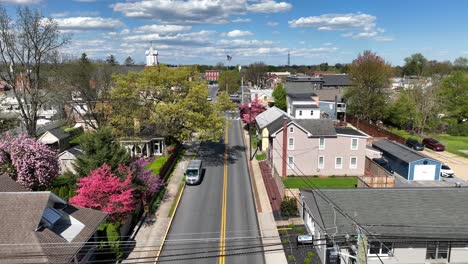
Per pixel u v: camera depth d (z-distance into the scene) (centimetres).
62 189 2927
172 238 2516
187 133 4309
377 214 2097
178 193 3394
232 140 5672
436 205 2161
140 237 2525
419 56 15138
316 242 2288
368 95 6506
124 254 2288
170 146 4788
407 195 2242
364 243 1389
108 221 2381
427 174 3769
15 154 2945
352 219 1903
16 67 4241
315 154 3953
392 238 1922
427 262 2017
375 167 3853
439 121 6050
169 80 4369
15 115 5006
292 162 3962
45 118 6397
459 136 6038
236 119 7588
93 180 2388
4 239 1659
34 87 4234
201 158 4666
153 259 2239
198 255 2295
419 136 5706
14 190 2122
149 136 4519
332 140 3925
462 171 4066
